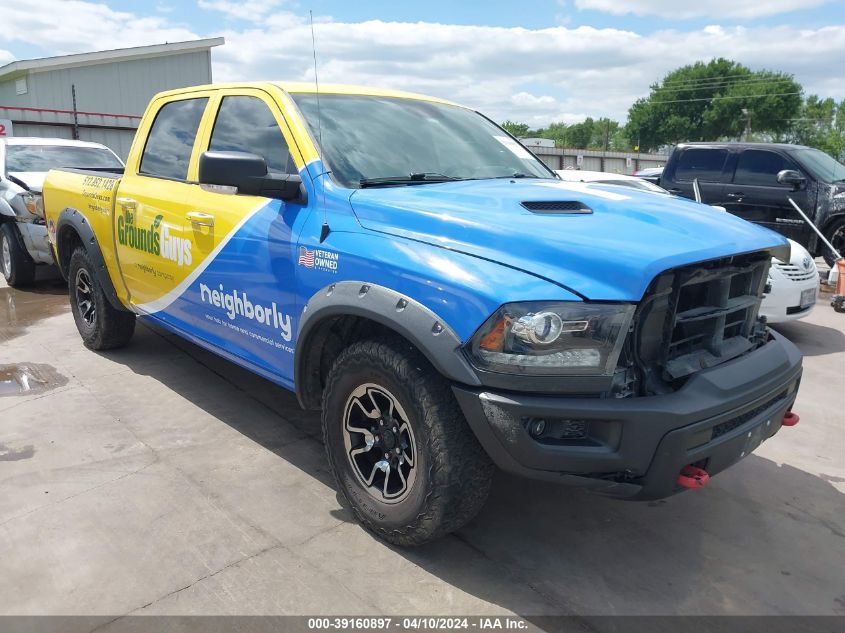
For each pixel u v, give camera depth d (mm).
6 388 4418
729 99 81938
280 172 3260
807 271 5973
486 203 2707
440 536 2627
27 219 7234
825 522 3102
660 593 2564
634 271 2207
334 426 2865
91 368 4824
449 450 2430
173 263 3879
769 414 2635
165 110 4301
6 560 2629
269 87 3490
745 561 2789
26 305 6848
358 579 2572
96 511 2980
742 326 2824
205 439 3729
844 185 8805
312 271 2908
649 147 92125
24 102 26625
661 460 2240
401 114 3670
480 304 2277
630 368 2330
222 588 2496
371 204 2803
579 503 3205
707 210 2941
